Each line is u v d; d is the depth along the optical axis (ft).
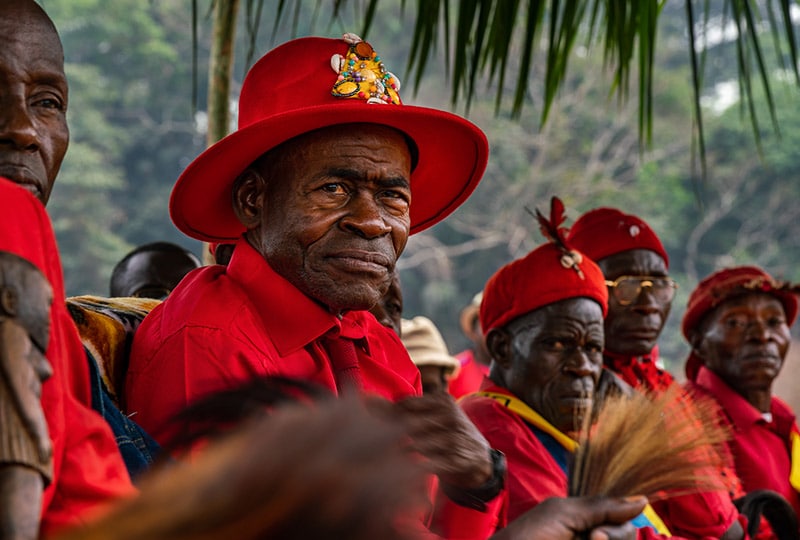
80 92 75.36
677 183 77.87
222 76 9.80
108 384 5.67
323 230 5.82
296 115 5.78
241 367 5.51
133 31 77.77
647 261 10.94
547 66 9.95
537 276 8.98
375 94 6.02
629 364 11.01
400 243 6.02
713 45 87.61
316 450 1.64
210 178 6.13
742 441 11.57
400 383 6.29
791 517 10.03
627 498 5.08
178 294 5.85
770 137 79.82
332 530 1.60
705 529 9.49
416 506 1.69
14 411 3.18
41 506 3.19
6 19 4.75
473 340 16.78
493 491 5.16
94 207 71.10
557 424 8.84
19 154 4.67
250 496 1.60
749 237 81.76
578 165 75.25
